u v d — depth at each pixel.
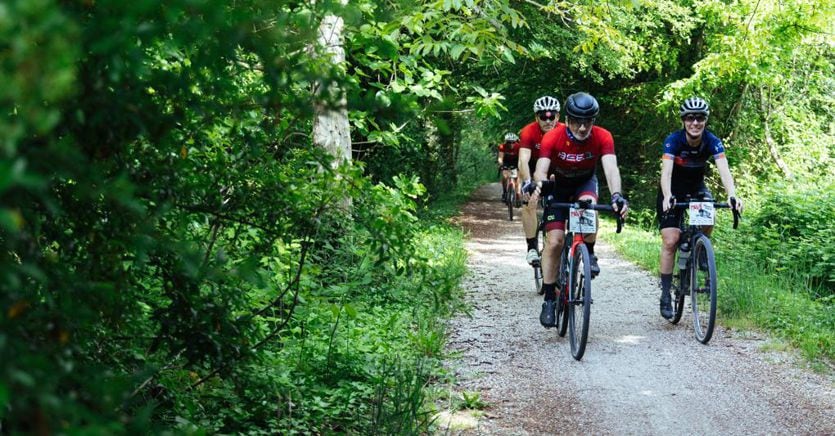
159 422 3.80
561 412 5.54
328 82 2.42
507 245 15.66
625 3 8.32
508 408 5.62
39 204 2.43
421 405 5.10
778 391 5.97
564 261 7.54
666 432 5.14
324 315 6.65
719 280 9.22
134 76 2.26
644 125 24.36
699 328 7.52
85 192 1.88
